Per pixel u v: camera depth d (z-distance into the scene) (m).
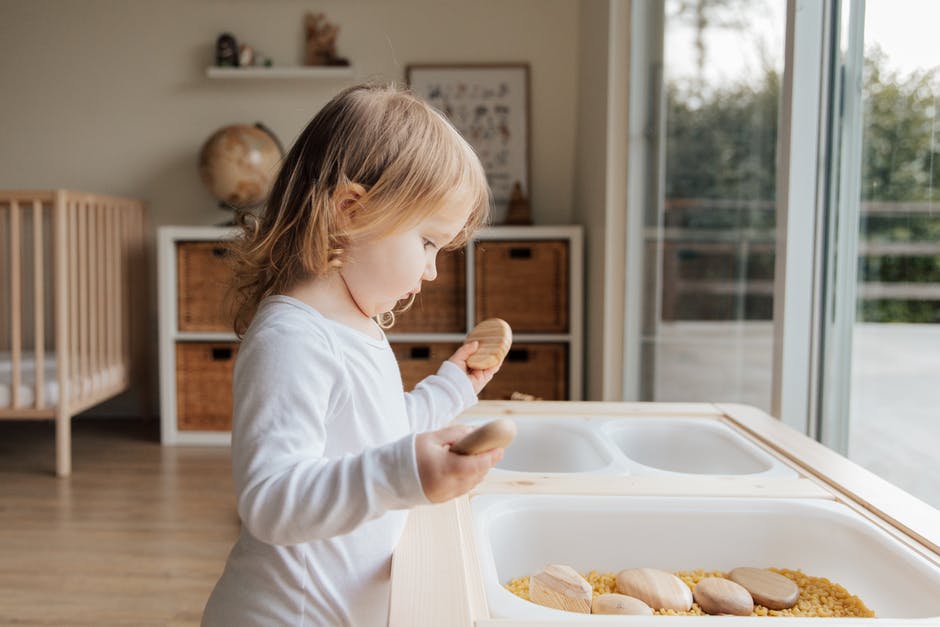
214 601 0.69
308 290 0.69
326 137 0.68
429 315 3.10
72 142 3.49
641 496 0.81
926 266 1.00
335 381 0.64
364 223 0.64
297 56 3.44
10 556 1.96
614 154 2.56
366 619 0.66
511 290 3.08
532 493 0.81
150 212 3.51
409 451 0.52
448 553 0.63
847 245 1.28
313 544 0.65
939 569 0.64
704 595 0.75
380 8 3.43
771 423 1.08
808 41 1.31
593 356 2.89
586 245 3.08
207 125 3.47
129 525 2.19
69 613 1.66
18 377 2.65
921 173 1.03
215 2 3.43
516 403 1.19
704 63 1.82
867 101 1.20
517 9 3.42
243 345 0.63
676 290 2.05
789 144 1.32
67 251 2.73
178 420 3.08
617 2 2.51
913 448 1.04
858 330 1.24
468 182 0.68
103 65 3.46
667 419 1.12
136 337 3.44
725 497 0.81
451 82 3.42
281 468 0.55
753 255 1.53
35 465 2.78
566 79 3.42
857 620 0.51
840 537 0.76
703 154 1.83
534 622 0.51
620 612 0.72
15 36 3.46
